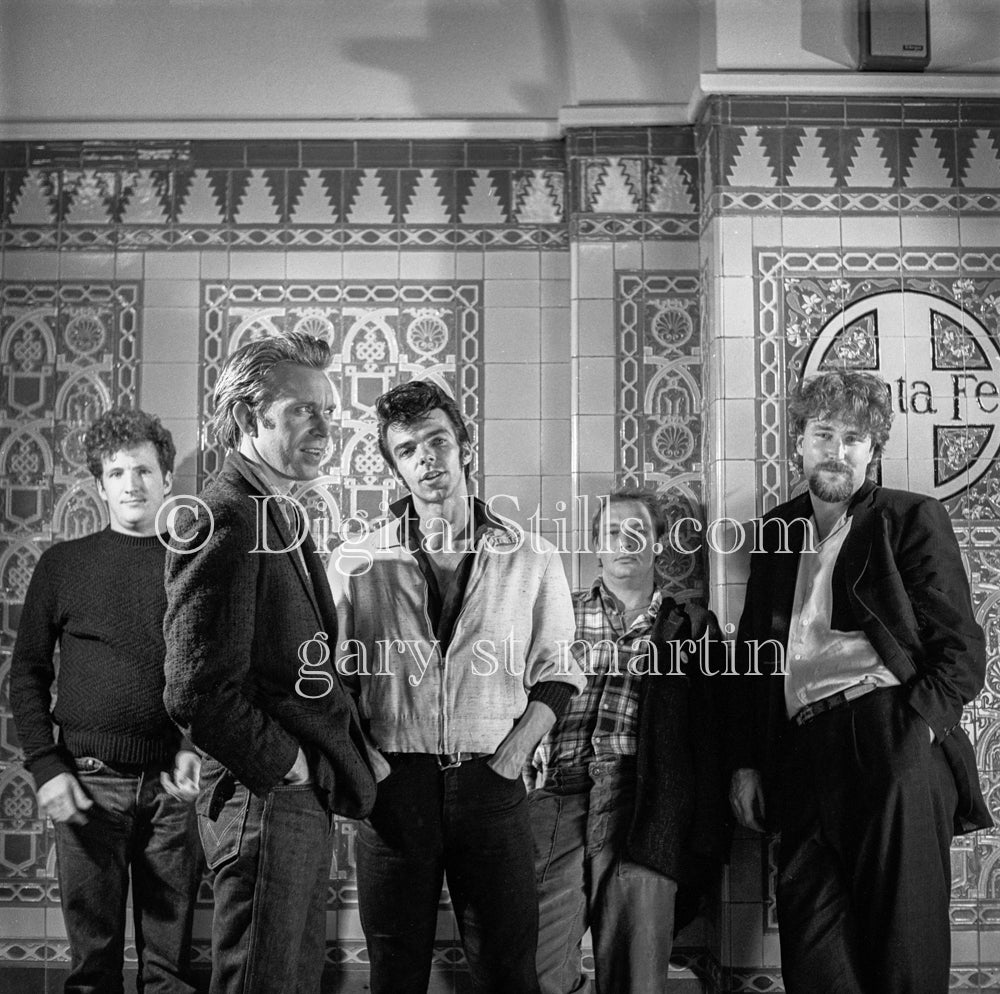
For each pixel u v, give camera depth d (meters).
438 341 3.68
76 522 3.60
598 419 3.63
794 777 3.04
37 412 3.63
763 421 3.41
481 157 3.71
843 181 3.47
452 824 2.74
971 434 3.44
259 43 3.75
